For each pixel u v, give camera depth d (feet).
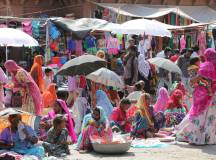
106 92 42.14
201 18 82.02
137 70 56.90
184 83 54.08
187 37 71.15
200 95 34.94
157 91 57.11
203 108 34.91
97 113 32.99
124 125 37.60
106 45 68.13
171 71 48.75
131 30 57.67
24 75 37.17
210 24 65.46
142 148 34.22
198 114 35.01
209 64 34.65
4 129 29.71
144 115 37.63
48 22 63.41
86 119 33.22
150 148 34.17
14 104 48.60
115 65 60.80
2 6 77.30
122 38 70.38
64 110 35.99
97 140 32.32
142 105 37.73
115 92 43.16
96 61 39.29
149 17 74.33
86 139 32.89
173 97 41.73
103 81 40.19
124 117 37.63
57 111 36.01
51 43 64.39
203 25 64.95
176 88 46.42
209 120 35.27
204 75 34.60
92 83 41.52
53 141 31.63
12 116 29.60
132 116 38.17
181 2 86.63
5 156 27.81
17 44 53.11
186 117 36.11
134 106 40.22
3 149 29.50
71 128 35.76
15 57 71.20
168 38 73.77
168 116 41.29
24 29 63.98
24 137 29.71
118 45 69.10
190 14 82.94
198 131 35.19
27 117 35.27
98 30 63.46
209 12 84.43
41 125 35.63
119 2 80.48
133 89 47.50
